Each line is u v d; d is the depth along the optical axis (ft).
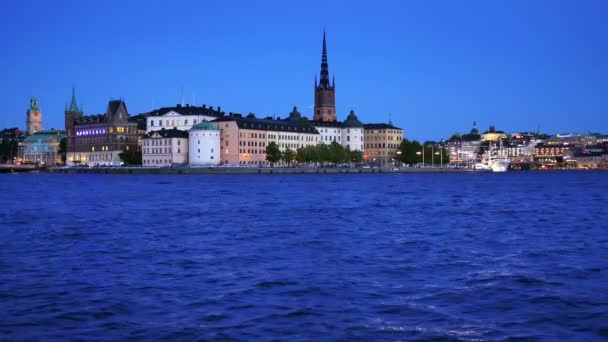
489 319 116.37
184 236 228.63
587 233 238.68
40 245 206.08
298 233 237.04
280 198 434.30
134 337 106.52
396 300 129.80
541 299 130.00
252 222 276.21
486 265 168.86
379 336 107.04
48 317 117.50
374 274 156.25
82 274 156.04
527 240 218.79
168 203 388.37
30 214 315.99
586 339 105.29
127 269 162.61
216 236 228.43
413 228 254.27
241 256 183.21
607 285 143.13
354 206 364.99
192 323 113.50
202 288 140.05
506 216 307.37
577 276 153.38
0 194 488.44
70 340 105.09
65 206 367.04
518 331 109.50
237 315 118.42
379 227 257.34
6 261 174.91
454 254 187.73
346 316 118.01
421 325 112.78
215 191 524.52
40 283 145.38
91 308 123.24
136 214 315.58
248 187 596.70
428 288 140.56
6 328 111.24
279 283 145.28
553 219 292.20
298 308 123.13
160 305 125.39
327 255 185.37
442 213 322.75
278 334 107.76
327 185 643.04
